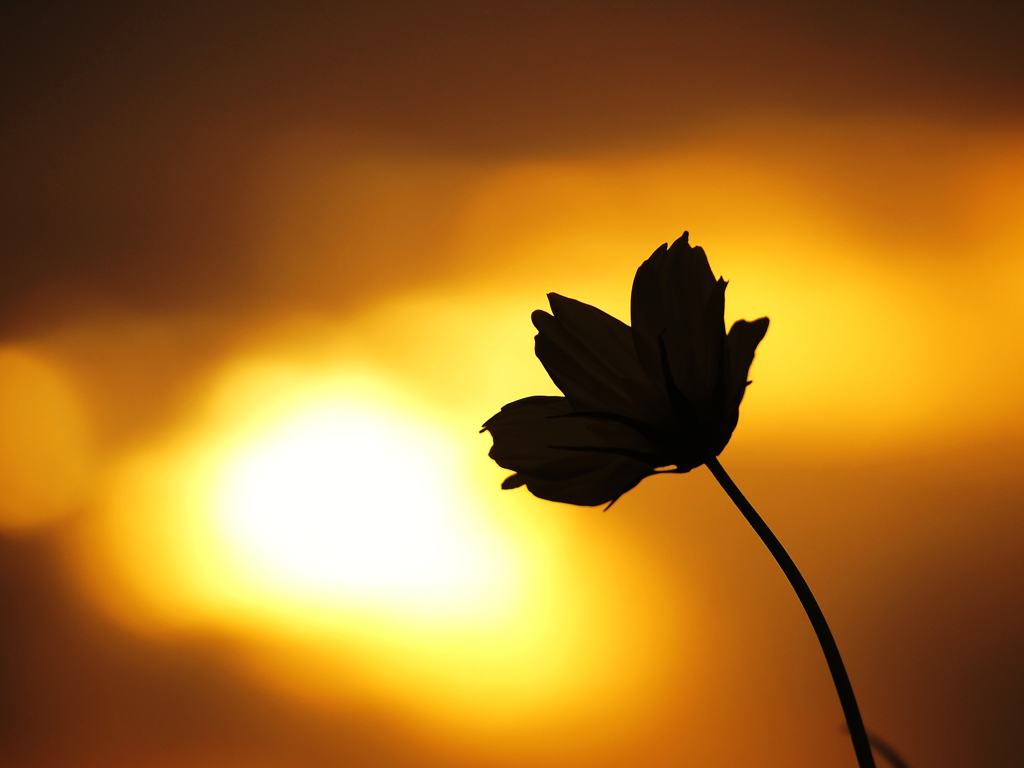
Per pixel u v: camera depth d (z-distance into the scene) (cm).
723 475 59
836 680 57
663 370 60
